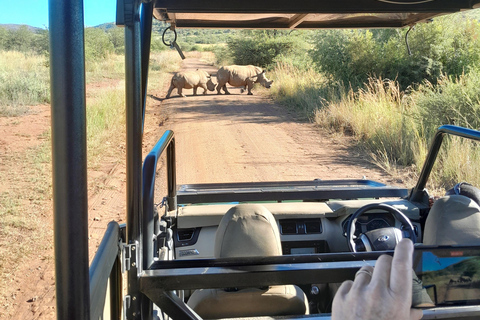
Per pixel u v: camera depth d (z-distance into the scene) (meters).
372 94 12.77
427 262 1.35
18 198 6.68
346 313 0.60
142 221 1.81
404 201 3.56
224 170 8.44
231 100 19.36
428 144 8.53
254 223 2.25
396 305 0.57
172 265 1.77
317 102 14.99
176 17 3.69
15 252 4.96
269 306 2.22
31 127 12.26
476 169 6.78
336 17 3.71
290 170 8.41
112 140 10.90
